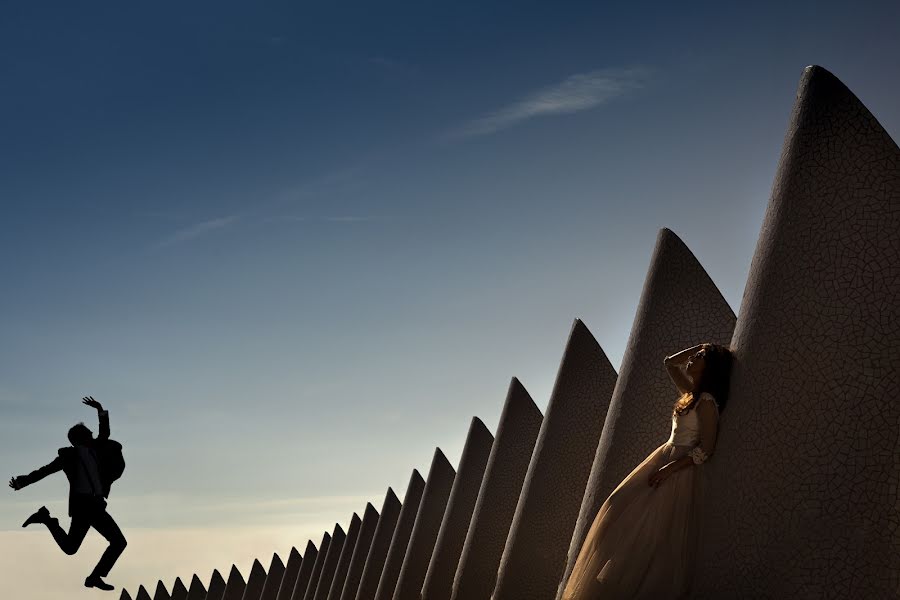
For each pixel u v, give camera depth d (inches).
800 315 337.4
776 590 321.1
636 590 350.3
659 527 350.3
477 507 668.7
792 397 332.2
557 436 539.8
